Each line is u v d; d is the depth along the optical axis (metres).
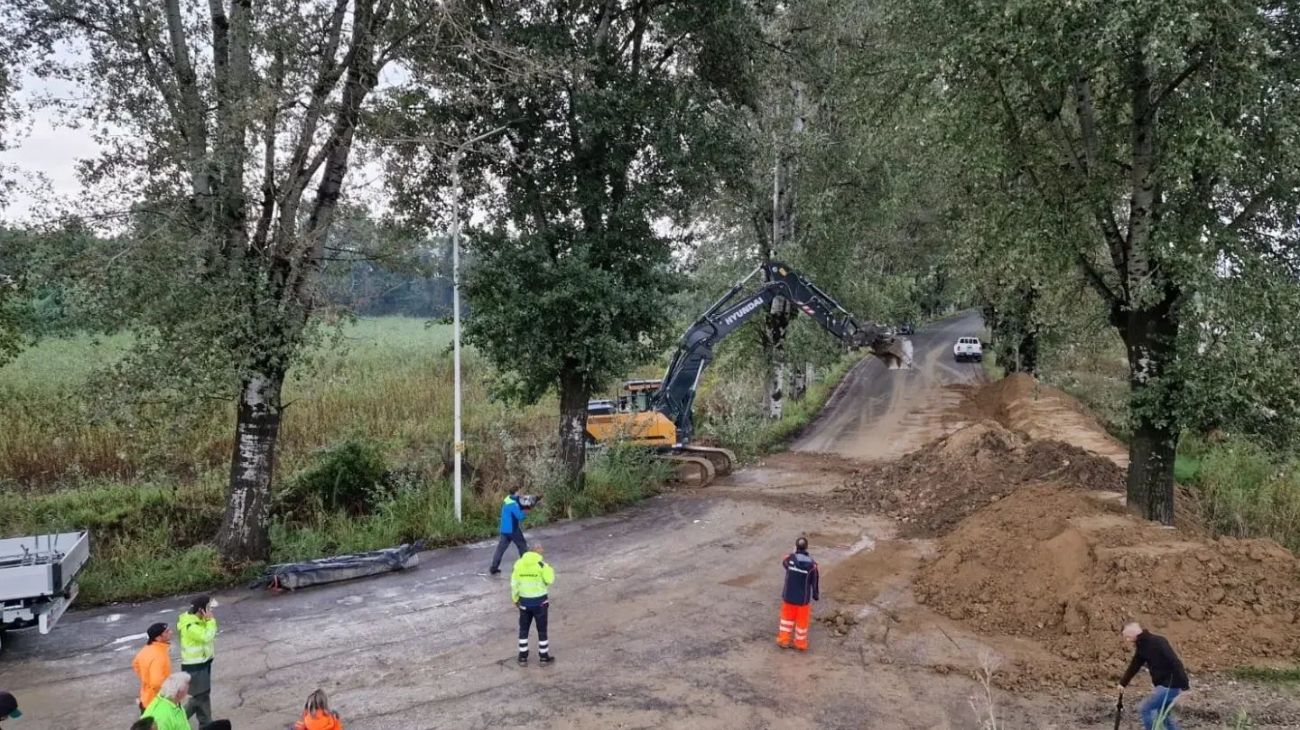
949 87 12.72
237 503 13.59
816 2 23.16
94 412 12.04
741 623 10.95
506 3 16.75
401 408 25.81
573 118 16.67
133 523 15.16
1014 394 31.89
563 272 16.52
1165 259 11.14
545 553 14.48
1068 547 11.46
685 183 17.77
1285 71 10.98
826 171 27.62
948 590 11.87
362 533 14.89
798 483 20.86
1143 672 8.93
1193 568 10.24
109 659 9.89
